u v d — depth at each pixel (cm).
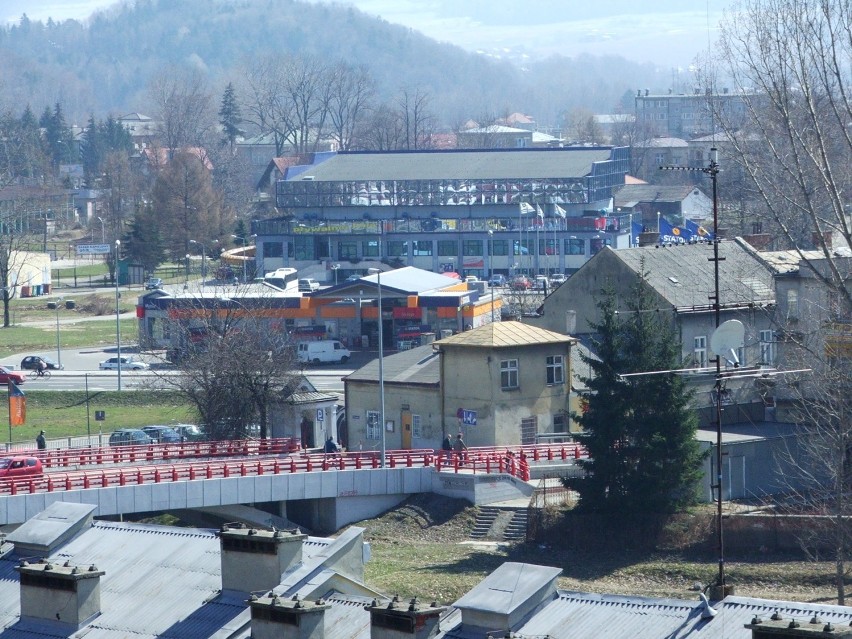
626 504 17838
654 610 7750
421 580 16175
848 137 17775
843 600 14512
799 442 17788
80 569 9131
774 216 19338
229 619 8694
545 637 7700
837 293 17550
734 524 17162
